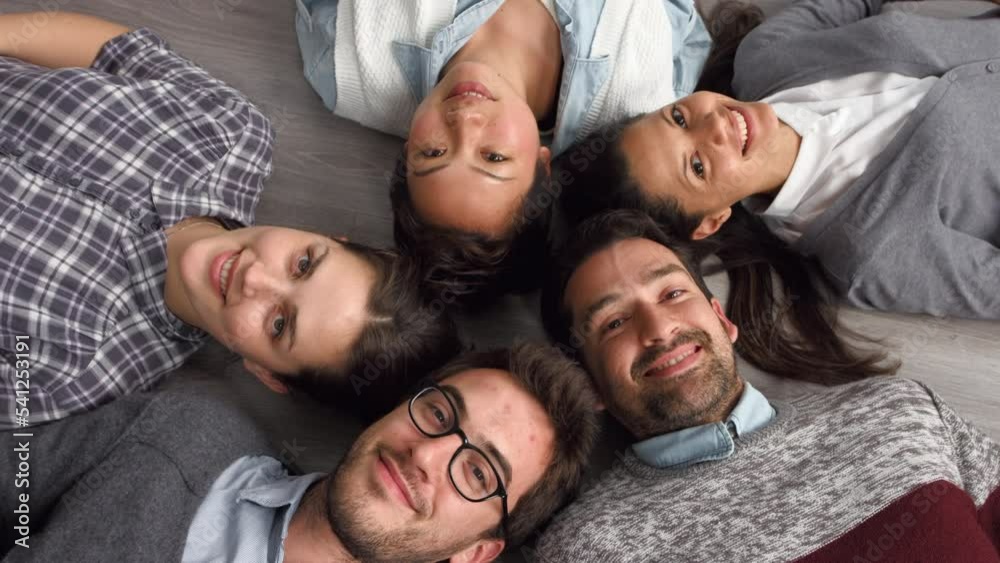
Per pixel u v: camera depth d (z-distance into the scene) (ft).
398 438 3.09
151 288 3.75
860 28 4.16
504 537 3.26
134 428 3.34
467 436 3.06
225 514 3.29
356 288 3.38
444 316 3.88
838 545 3.13
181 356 3.93
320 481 3.43
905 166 3.89
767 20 4.63
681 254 3.83
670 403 3.43
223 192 3.94
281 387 3.78
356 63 4.12
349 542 3.07
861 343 4.28
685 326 3.43
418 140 3.65
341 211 4.35
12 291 3.47
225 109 3.93
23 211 3.51
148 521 3.09
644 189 3.99
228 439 3.48
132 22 4.40
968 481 3.50
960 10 4.70
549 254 4.23
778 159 4.06
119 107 3.68
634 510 3.38
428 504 2.99
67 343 3.56
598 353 3.57
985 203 4.02
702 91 4.36
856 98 4.17
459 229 3.69
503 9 4.14
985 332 4.27
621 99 4.25
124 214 3.70
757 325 4.29
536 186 3.86
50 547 2.97
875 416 3.46
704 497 3.34
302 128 4.42
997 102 3.93
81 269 3.60
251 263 3.34
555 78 4.26
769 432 3.44
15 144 3.54
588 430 3.34
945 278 3.99
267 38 4.50
